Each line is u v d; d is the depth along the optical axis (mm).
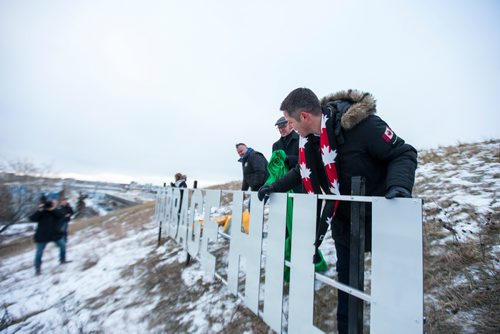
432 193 3365
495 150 4395
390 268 1073
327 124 1347
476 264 1963
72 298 3854
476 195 2936
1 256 8984
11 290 4738
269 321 1896
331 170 1389
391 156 1200
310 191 1611
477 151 4641
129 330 2688
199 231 3572
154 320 2756
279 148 3068
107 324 2881
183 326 2525
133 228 7824
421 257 952
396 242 1053
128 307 3162
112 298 3520
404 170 1121
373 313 1136
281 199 1865
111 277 4301
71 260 6082
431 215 2842
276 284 1844
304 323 1545
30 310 3730
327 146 1364
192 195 3967
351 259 1274
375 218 1156
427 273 2088
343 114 1311
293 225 1699
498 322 1477
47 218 5742
